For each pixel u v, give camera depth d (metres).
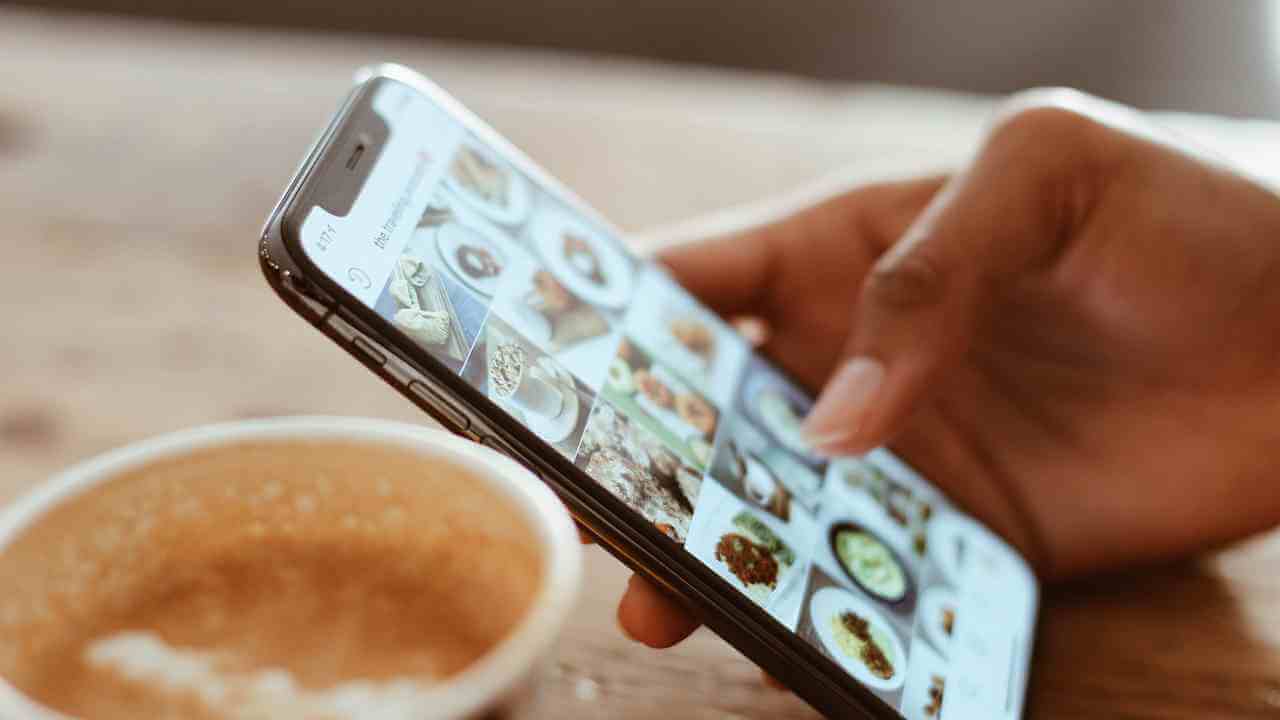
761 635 0.28
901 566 0.32
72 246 0.42
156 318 0.40
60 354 0.38
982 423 0.36
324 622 0.24
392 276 0.28
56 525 0.23
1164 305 0.34
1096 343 0.35
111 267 0.42
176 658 0.23
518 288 0.30
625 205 0.46
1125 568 0.35
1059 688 0.30
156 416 0.36
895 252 0.33
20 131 0.49
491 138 0.32
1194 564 0.34
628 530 0.28
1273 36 0.94
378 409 0.37
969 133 0.54
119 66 0.57
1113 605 0.33
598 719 0.29
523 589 0.23
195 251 0.43
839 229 0.39
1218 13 0.95
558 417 0.29
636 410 0.31
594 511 0.28
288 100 0.54
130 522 0.24
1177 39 0.96
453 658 0.23
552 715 0.29
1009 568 0.33
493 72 0.60
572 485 0.28
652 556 0.28
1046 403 0.36
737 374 0.34
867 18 1.01
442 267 0.29
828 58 1.02
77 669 0.23
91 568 0.23
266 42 0.62
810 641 0.29
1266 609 0.33
